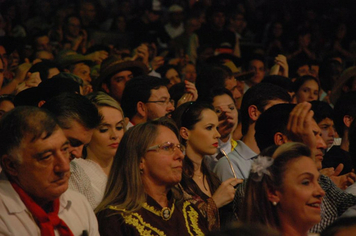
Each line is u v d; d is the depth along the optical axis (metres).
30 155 4.69
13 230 4.70
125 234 5.42
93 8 20.41
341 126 8.70
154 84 8.60
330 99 12.27
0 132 4.75
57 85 7.32
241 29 22.28
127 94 8.69
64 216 5.02
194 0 22.38
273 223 5.07
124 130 6.56
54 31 18.11
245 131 8.09
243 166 7.59
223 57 14.36
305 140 6.21
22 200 4.78
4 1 18.59
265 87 8.12
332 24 21.66
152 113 8.58
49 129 4.74
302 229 5.05
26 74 9.71
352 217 3.79
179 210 5.80
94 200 6.05
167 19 23.09
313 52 20.77
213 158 7.92
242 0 23.23
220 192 6.58
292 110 6.34
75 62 12.12
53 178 4.75
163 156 5.62
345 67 18.80
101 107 6.40
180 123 7.39
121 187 5.66
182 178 6.61
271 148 5.21
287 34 20.89
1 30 18.09
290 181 5.01
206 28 19.16
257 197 5.10
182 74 16.08
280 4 23.12
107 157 6.42
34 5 20.62
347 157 8.26
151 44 17.64
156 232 5.47
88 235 5.14
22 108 4.80
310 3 23.02
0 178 4.86
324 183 5.99
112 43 18.19
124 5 22.58
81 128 5.62
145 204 5.59
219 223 6.37
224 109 8.39
